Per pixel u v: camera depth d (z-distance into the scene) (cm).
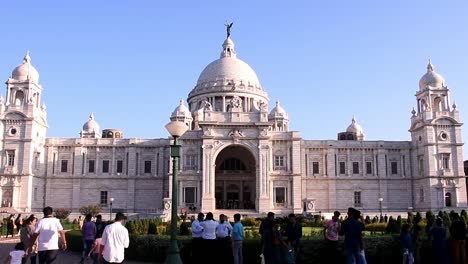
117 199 11488
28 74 10969
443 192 11019
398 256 3300
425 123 11256
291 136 11025
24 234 2900
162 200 11475
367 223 7281
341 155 11881
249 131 10575
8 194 10394
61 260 3791
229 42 14312
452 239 2908
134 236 3784
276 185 10781
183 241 3456
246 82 13312
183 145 10881
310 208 10544
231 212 10144
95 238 3516
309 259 3145
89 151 11656
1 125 10588
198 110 12306
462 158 11181
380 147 11919
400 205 11762
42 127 11331
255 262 3334
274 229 2627
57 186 11400
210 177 10331
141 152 11700
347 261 2655
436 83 11600
